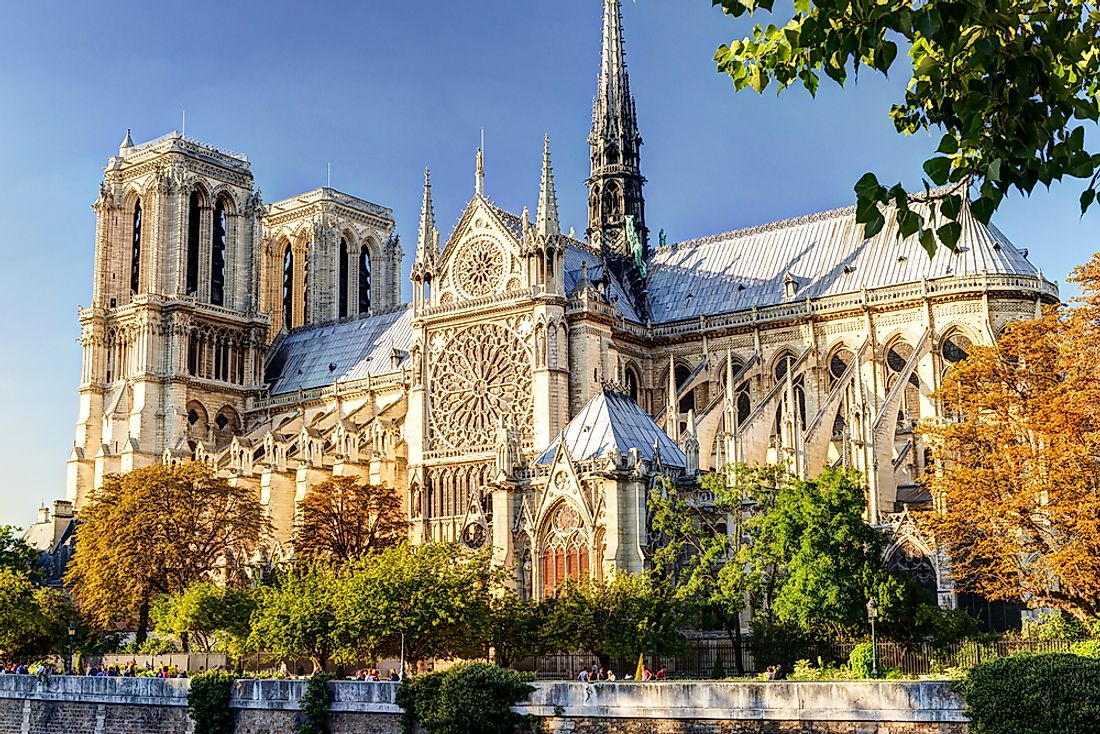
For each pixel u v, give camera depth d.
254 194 192.75
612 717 62.12
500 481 96.94
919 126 27.58
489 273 137.50
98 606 125.12
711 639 87.44
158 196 182.75
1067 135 23.83
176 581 125.94
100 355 184.75
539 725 63.94
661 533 92.12
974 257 130.62
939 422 115.06
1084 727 50.53
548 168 134.75
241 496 137.00
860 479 93.44
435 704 65.81
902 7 22.95
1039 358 83.75
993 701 52.50
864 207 22.69
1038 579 77.12
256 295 190.38
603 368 134.75
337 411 170.12
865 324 133.38
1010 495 78.81
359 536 132.00
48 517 194.75
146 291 181.88
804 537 82.81
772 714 58.25
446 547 91.38
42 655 118.31
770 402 125.25
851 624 82.12
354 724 69.62
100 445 181.62
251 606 104.00
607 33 160.12
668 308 149.62
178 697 77.19
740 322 141.00
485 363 136.25
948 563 90.94
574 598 83.31
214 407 181.50
